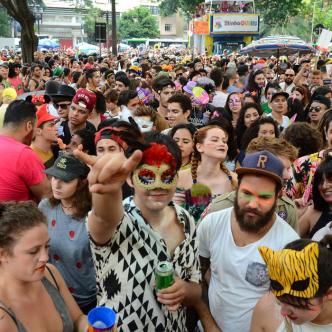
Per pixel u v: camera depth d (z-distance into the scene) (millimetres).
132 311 2236
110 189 1831
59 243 3191
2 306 1997
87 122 5922
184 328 2568
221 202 3117
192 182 3805
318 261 1868
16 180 3627
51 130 4590
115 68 20875
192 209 3324
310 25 68000
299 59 22281
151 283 2275
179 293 2250
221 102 8758
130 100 6797
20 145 3721
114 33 34969
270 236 2570
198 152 3820
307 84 11688
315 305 1878
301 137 4594
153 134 2395
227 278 2643
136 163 1788
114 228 2111
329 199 3260
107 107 8023
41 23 106312
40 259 2078
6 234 2035
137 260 2252
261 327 2250
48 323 2164
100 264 2271
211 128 3713
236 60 26859
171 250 2438
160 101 7238
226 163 4891
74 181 3154
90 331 1970
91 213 2055
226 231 2668
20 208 2100
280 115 6770
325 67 14586
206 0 40219
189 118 7352
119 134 2189
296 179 4062
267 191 2426
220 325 2689
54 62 22109
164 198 2279
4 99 7500
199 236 2773
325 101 6477
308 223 3475
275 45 18016
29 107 3867
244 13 38125
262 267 2525
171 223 2467
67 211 3244
